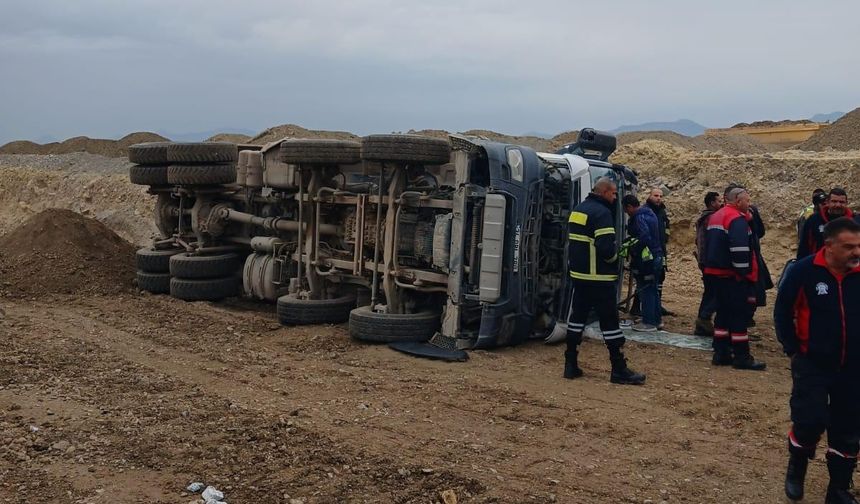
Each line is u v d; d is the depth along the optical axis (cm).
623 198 1061
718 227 859
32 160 3064
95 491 493
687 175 1861
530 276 935
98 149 4066
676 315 1230
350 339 966
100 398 695
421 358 879
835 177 1659
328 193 1055
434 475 530
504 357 895
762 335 1064
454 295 908
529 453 584
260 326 1045
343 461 551
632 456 583
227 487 502
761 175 1755
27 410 651
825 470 562
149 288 1292
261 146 1328
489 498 498
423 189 977
